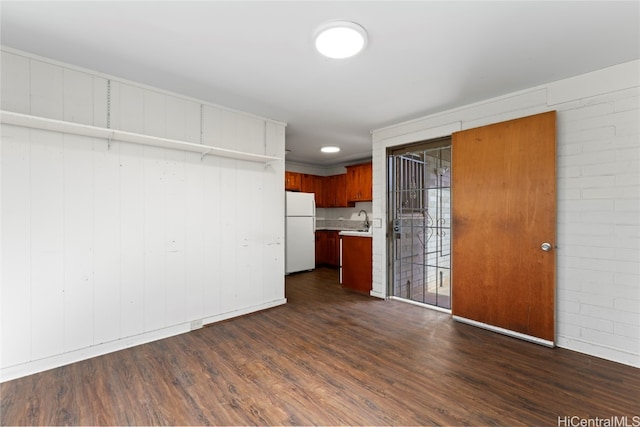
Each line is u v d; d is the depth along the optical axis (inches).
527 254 106.9
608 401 73.4
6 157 83.2
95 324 97.3
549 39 79.4
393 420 67.1
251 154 127.6
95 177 97.7
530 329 106.6
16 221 84.6
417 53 86.5
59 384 80.6
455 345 104.7
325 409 70.9
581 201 99.4
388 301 158.6
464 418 67.6
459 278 126.8
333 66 94.7
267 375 85.4
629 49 84.4
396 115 142.8
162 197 112.6
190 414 69.0
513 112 115.0
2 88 83.1
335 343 106.7
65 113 92.4
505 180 112.1
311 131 171.2
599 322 95.9
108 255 100.2
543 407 71.2
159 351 100.6
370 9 67.3
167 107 113.6
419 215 153.1
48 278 89.3
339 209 275.7
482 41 80.4
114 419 67.2
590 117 97.8
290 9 67.4
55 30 75.9
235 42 81.2
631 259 90.7
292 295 170.9
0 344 82.0
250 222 140.1
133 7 67.0
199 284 122.4
